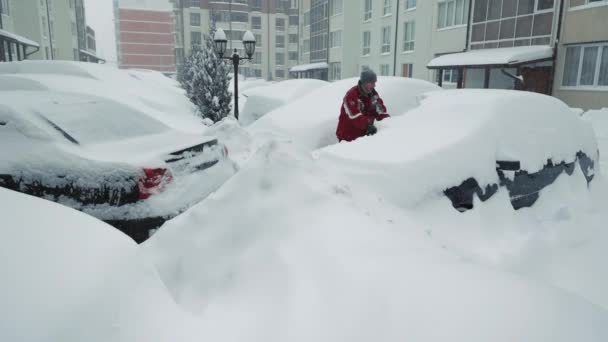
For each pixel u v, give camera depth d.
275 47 67.56
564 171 3.68
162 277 1.89
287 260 1.66
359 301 1.32
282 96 8.23
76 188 2.86
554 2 16.55
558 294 1.35
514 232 2.95
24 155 2.85
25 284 1.00
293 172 2.33
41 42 36.25
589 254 2.82
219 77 11.02
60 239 1.23
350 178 2.86
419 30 26.23
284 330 1.26
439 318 1.22
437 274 1.46
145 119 3.60
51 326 0.91
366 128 4.00
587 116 12.80
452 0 23.11
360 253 1.64
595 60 15.23
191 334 1.22
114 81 8.40
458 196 2.95
